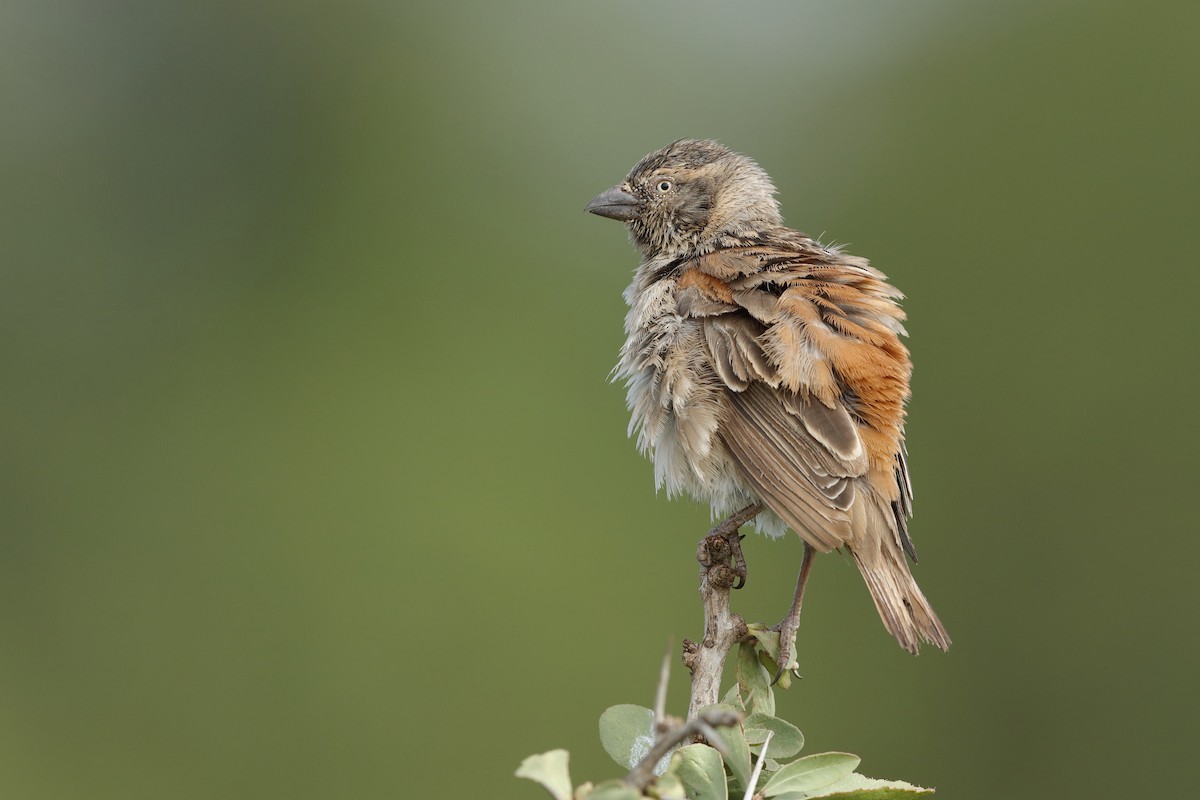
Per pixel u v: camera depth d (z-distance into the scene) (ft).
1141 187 51.29
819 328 24.80
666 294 26.50
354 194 59.47
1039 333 50.80
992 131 53.98
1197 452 48.06
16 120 61.11
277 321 56.80
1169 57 52.11
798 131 57.93
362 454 52.65
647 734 17.40
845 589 47.67
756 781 16.20
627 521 50.29
